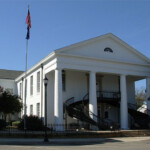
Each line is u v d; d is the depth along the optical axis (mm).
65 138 21297
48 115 28547
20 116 38250
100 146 15898
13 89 44438
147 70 31781
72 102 30188
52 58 27453
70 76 30938
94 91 27719
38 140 19344
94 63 28453
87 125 27312
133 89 35500
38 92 31016
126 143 18281
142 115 30641
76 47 27812
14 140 19031
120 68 29953
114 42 30438
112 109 33250
